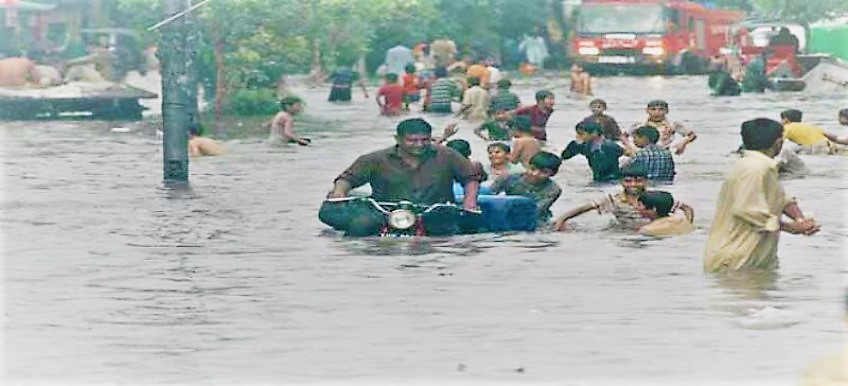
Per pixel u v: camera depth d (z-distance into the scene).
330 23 60.69
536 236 21.89
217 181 30.28
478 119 49.38
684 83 77.75
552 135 42.62
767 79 70.88
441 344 14.39
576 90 63.75
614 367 13.37
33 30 74.88
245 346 14.38
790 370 13.11
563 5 94.06
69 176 31.48
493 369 13.32
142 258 20.17
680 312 15.91
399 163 22.22
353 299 16.86
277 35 52.84
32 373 13.31
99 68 61.09
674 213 22.94
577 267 19.02
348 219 22.06
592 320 15.51
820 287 17.39
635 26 86.50
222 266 19.41
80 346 14.41
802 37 84.56
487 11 91.88
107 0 76.88
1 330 15.20
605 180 29.58
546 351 14.03
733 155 35.62
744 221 18.59
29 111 50.31
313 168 32.97
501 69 93.00
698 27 88.50
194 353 14.10
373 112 54.09
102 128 46.06
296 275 18.61
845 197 26.95
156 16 53.19
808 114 53.03
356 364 13.55
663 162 29.73
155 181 30.33
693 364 13.45
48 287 17.83
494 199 22.38
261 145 39.06
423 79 62.91
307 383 12.88
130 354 14.08
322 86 69.50
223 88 51.28
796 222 18.80
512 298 16.83
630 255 20.02
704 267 18.72
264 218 24.36
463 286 17.66
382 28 80.62
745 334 14.73
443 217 21.97
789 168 30.86
